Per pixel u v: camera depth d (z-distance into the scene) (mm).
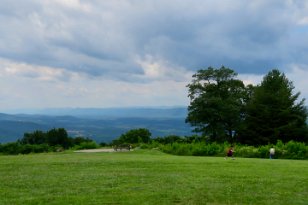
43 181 19344
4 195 15828
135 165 27594
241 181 19781
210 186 18094
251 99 89375
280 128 80000
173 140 86438
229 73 91688
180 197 15609
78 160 32344
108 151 62406
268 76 87688
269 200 15492
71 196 15617
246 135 83000
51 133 116438
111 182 19078
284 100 82312
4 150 75875
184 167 26453
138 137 100438
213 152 52875
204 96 88000
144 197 15531
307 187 18422
